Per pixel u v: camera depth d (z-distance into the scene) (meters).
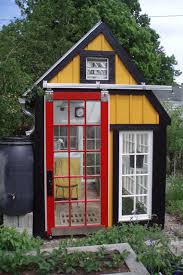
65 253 2.50
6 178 3.86
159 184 4.32
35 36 6.57
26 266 2.42
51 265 2.39
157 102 4.21
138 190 4.50
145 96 4.18
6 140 3.94
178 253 3.18
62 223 4.14
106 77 4.09
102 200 4.14
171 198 5.36
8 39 5.20
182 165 7.48
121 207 4.26
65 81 4.00
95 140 4.16
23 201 3.89
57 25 8.52
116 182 4.21
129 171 4.46
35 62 6.22
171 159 7.36
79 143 4.17
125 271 2.37
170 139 7.15
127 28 11.29
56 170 4.12
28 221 4.02
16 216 3.99
